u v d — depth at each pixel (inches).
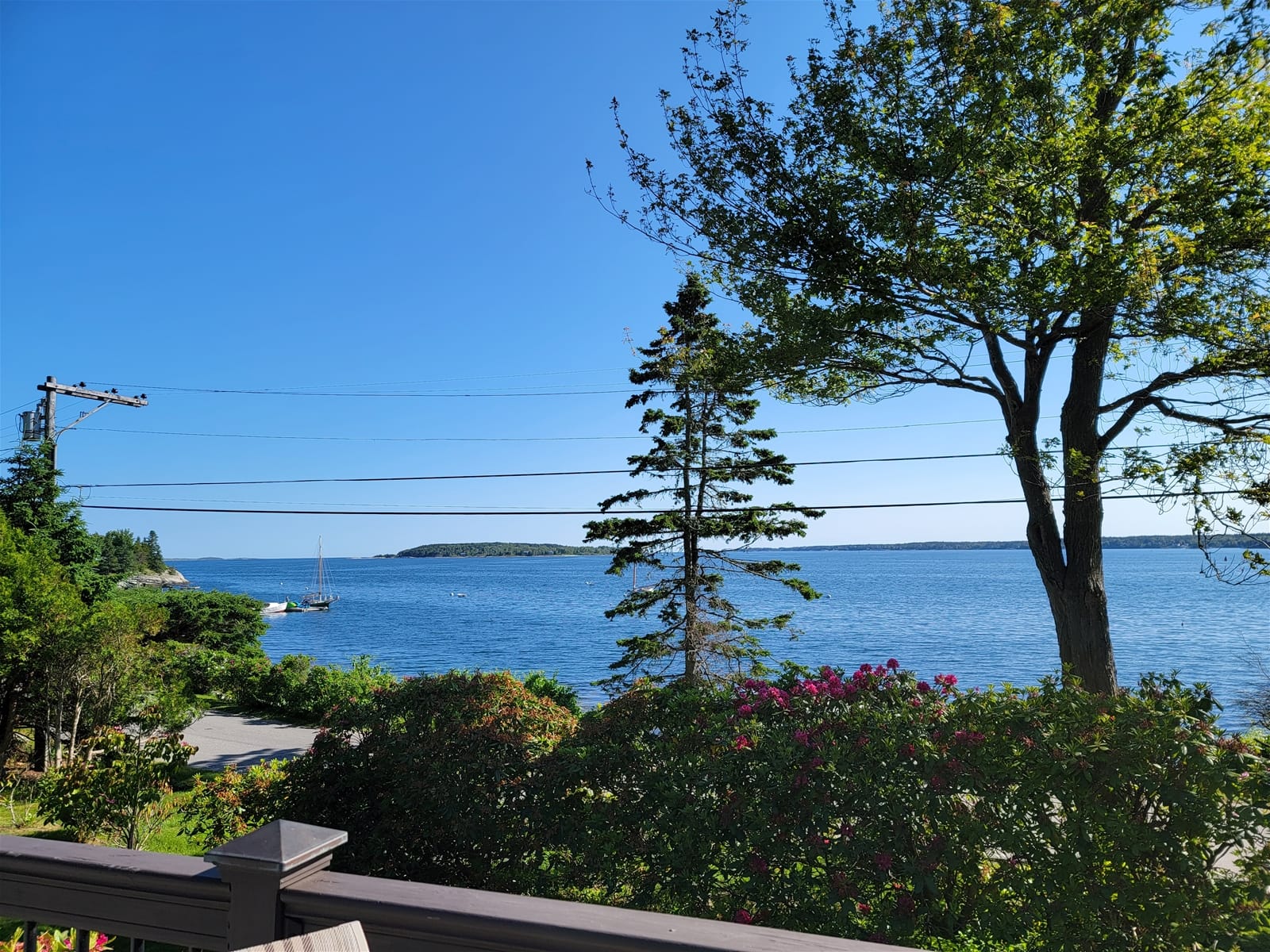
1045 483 376.8
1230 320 313.3
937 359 402.9
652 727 220.1
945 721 177.8
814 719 193.0
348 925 53.2
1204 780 151.0
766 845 182.1
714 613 716.0
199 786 304.7
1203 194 314.3
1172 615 2915.8
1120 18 320.5
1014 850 160.2
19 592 605.0
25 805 535.8
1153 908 148.9
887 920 167.2
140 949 66.1
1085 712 168.7
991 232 331.9
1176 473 322.0
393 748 252.5
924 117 327.9
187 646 1045.8
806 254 364.8
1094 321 350.3
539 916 53.3
